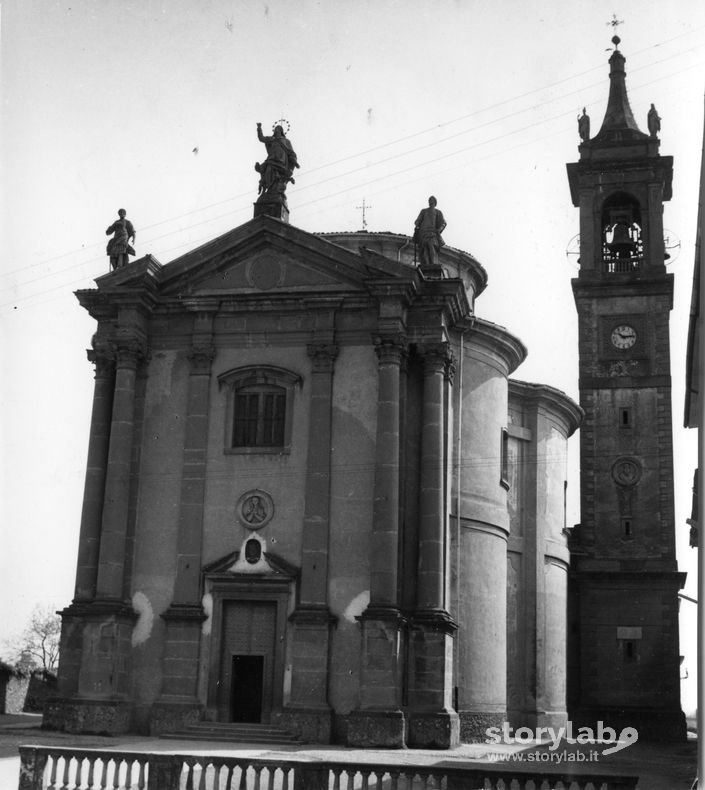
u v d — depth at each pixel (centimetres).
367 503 3516
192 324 3809
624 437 5753
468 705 3831
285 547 3550
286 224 3750
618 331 5906
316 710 3334
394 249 4719
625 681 5356
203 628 3534
